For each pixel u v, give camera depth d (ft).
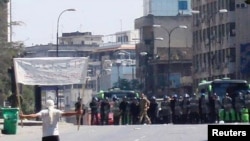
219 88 248.73
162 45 582.35
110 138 153.79
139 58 602.44
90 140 149.18
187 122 235.20
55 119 81.76
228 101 219.00
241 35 429.79
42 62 116.88
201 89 262.06
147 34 593.83
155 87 549.13
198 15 496.64
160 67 551.59
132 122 238.07
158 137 150.51
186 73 546.26
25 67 116.26
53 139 81.56
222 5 453.17
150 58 569.23
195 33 502.38
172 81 541.75
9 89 237.86
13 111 177.78
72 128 210.79
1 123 210.59
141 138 149.18
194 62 503.61
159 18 587.68
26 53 251.39
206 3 483.51
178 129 181.57
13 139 159.84
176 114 236.63
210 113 224.94
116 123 242.99
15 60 116.26
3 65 229.25
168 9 620.90
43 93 391.04
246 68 383.45
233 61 435.53
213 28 466.70
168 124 226.99
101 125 234.38
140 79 588.91
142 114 233.55
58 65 118.01
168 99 242.17
